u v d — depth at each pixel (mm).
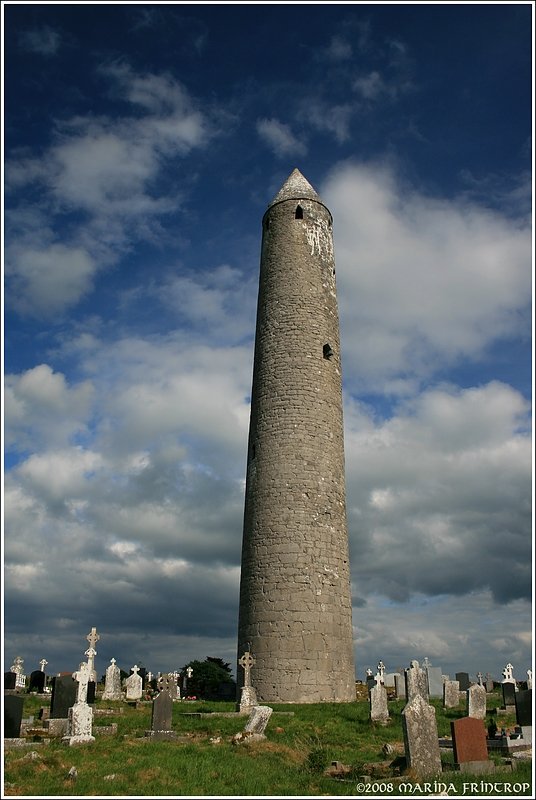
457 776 13773
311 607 25250
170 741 16641
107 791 11891
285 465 27203
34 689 29875
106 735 17484
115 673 28688
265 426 28250
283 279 30359
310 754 15031
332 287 31359
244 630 25922
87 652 25266
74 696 19516
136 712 22656
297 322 29438
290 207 31672
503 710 23422
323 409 28547
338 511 27578
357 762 15297
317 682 24375
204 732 18375
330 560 26375
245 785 12727
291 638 24750
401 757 15117
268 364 29219
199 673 50125
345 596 26562
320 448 27844
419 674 25750
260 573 26047
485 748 14906
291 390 28344
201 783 12703
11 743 15383
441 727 19578
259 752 15516
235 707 23766
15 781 12500
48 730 17750
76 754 14680
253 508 27406
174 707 24156
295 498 26688
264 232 32438
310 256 30859
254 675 24734
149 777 12875
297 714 21250
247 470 28969
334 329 30641
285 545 26000
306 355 29000
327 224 32344
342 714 21406
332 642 25219
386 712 20938
